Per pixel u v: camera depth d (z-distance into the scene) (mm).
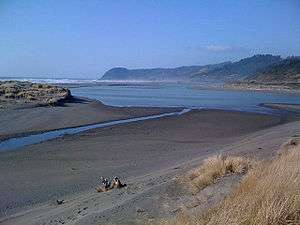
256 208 5848
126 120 40719
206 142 28734
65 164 21031
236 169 10141
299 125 37719
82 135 30594
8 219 12430
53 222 10312
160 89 123312
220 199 7719
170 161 20891
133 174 17984
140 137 30391
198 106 59812
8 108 43594
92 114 43438
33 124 34688
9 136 29438
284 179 6750
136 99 72500
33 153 23812
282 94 106125
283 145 16344
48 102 49062
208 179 9805
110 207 10016
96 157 22844
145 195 10305
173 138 30312
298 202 5922
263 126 38781
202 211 7047
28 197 15117
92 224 8906
